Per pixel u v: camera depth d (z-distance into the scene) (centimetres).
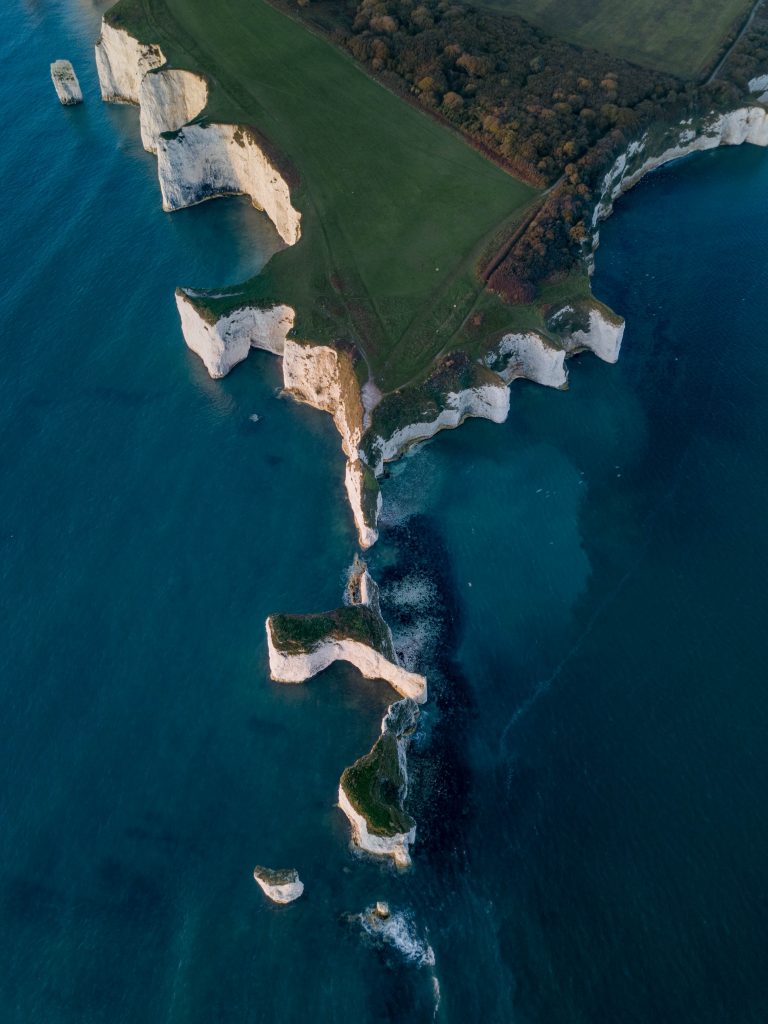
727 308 9069
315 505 7438
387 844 5388
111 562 7019
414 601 6819
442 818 5681
